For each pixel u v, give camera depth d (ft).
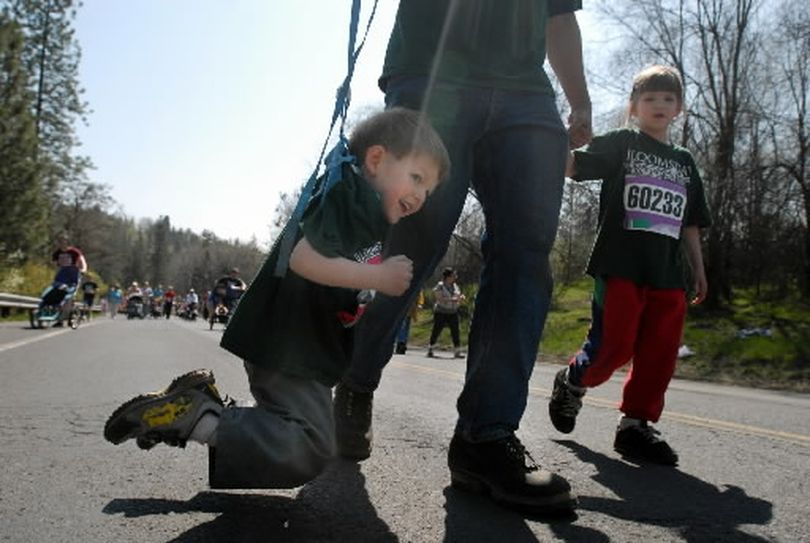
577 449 10.36
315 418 6.08
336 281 5.79
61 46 128.47
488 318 7.43
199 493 6.91
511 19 7.73
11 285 88.63
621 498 7.64
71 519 6.07
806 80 69.36
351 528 6.06
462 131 7.64
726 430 12.98
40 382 16.21
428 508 6.74
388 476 7.87
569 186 71.77
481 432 7.04
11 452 8.52
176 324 93.35
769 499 7.83
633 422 9.96
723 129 71.00
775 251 71.77
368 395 8.37
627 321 10.04
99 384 16.03
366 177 6.44
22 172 95.66
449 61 7.73
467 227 83.05
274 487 6.01
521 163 7.51
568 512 6.68
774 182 69.62
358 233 6.15
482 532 6.14
